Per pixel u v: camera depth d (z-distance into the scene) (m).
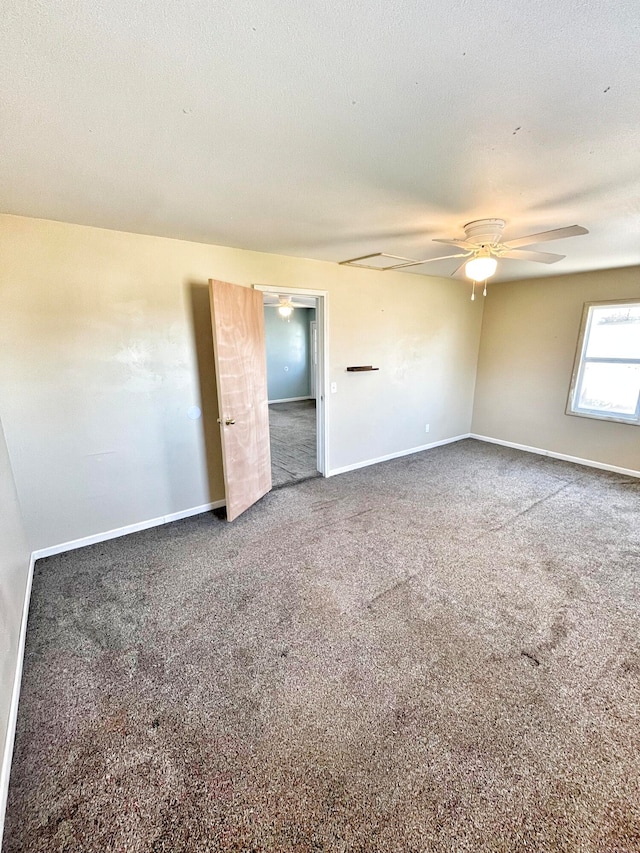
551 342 4.88
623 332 4.28
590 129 1.39
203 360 3.24
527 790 1.33
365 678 1.77
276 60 1.03
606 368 4.46
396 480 4.23
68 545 2.86
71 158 1.59
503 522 3.25
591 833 1.21
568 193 1.99
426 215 2.34
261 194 2.00
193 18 0.88
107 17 0.87
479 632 2.04
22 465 2.59
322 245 3.12
